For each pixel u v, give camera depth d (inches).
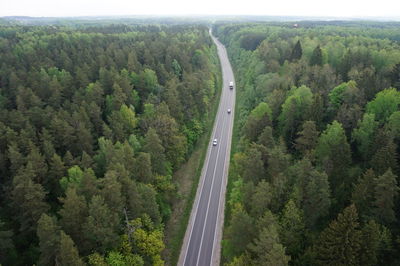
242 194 2279.8
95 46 5324.8
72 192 1889.8
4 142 2687.0
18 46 4901.6
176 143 3218.5
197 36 7824.8
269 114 3061.0
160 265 2090.3
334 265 1547.7
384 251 1710.1
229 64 7332.7
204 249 2396.7
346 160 2247.8
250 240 1846.7
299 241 1830.7
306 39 5334.6
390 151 2023.9
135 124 3292.3
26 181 2142.0
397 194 1760.6
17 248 2210.9
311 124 2480.3
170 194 2792.8
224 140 3996.1
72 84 3806.6
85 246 1919.3
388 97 2659.9
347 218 1529.3
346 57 3882.9
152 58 4704.7
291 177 2162.9
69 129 2795.3
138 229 2058.3
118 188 2020.2
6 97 3550.7
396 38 6151.6
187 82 4252.0
